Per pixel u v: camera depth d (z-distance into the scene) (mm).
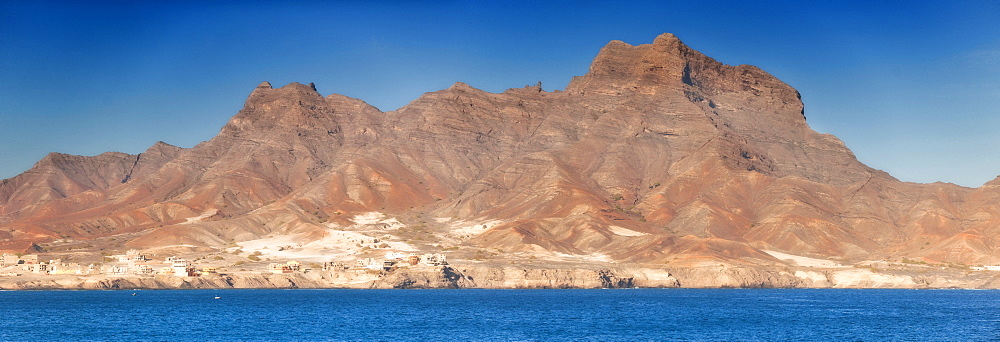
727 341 198875
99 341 197000
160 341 197250
